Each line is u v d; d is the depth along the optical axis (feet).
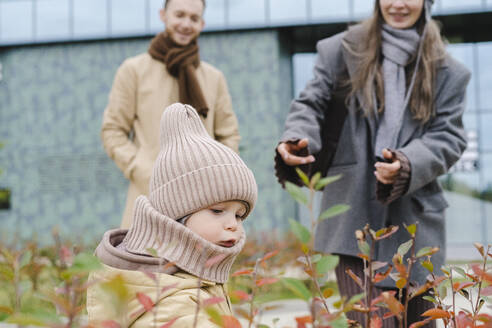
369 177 7.50
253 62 46.24
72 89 48.78
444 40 8.04
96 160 47.93
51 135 48.67
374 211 7.38
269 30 46.21
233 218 5.10
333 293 3.54
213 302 2.65
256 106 45.83
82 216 47.55
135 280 4.43
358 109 7.64
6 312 2.68
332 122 7.84
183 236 4.71
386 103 7.39
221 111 10.21
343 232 7.32
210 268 4.79
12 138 49.03
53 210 47.88
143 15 47.73
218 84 10.18
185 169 5.04
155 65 9.77
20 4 48.96
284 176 7.06
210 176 4.98
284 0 45.85
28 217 48.03
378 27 7.71
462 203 47.67
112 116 9.66
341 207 2.63
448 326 4.23
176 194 5.03
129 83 9.71
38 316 2.22
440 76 7.53
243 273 3.41
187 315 4.09
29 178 48.42
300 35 48.01
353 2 45.11
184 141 5.21
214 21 46.47
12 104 49.26
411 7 7.51
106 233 5.27
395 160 6.69
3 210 48.32
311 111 7.73
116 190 47.39
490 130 48.47
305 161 6.83
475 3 45.52
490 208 47.29
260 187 44.78
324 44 8.13
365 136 7.58
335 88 7.86
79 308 2.67
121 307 2.40
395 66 7.50
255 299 3.42
